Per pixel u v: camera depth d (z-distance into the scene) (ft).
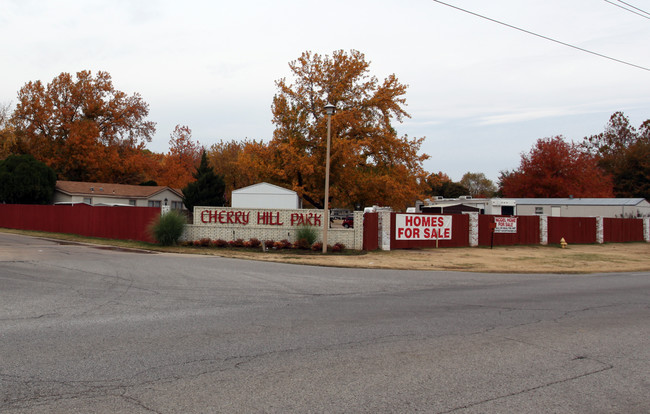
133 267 50.67
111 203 162.09
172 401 14.66
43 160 182.91
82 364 18.15
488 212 142.31
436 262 65.10
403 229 83.15
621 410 14.52
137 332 23.34
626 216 141.90
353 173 119.96
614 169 230.89
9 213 124.57
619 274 56.59
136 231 88.69
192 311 28.89
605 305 32.76
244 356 19.43
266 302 32.45
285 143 119.55
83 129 182.19
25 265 50.19
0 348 20.21
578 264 66.59
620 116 282.77
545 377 17.37
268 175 120.47
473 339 22.75
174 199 179.22
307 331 23.93
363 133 126.00
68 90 193.26
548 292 39.04
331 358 19.30
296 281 43.65
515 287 42.16
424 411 14.14
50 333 22.90
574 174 204.44
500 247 91.30
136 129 207.21
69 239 91.09
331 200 128.36
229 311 29.01
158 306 30.35
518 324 26.18
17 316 26.71
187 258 62.64
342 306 31.17
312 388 15.89
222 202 149.89
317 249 75.00
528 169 211.41
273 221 80.94
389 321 26.53
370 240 79.71
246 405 14.40
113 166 190.70
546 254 80.74
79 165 185.16
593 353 20.57
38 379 16.48
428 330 24.48
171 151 241.96
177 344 21.15
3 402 14.47
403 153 127.44
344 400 14.89
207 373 17.28
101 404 14.39
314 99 126.31
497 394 15.61
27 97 186.39
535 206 155.94
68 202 152.46
